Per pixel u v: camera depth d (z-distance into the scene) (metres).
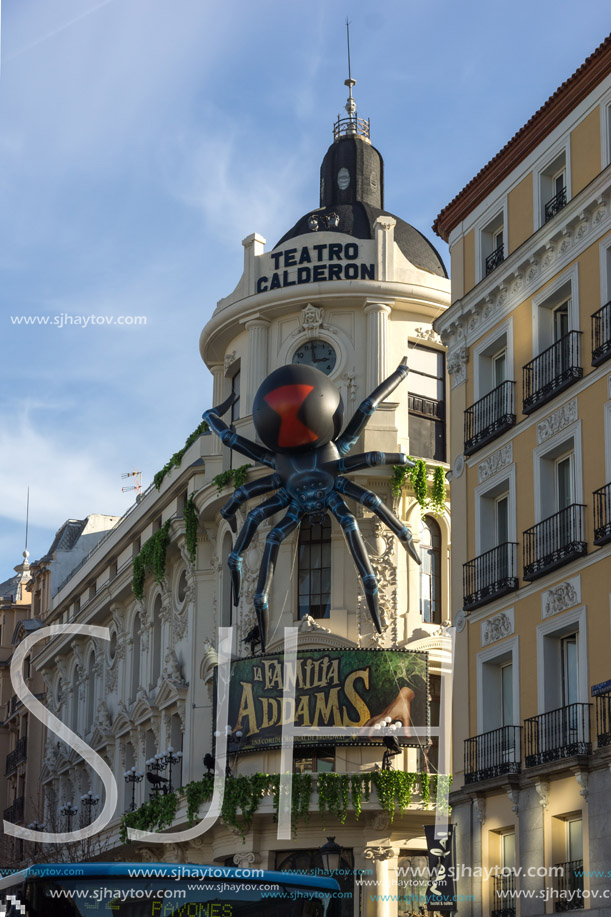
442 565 51.88
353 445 51.28
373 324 52.69
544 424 36.50
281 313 53.84
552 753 33.56
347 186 58.66
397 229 57.69
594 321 34.75
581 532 34.09
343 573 50.28
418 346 53.59
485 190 41.19
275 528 49.28
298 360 53.44
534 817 34.09
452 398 41.75
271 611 50.38
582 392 34.94
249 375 53.66
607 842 31.27
